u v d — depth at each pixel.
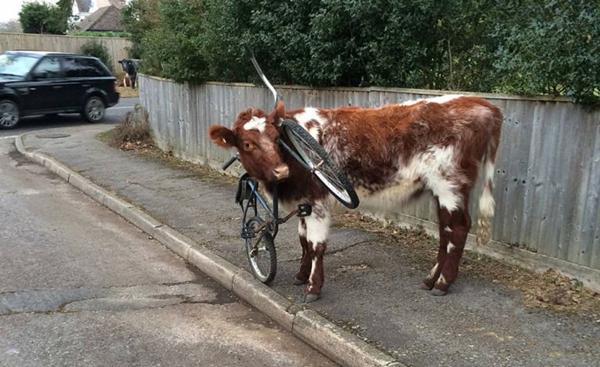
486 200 4.89
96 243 6.86
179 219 7.43
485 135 4.70
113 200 8.36
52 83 16.62
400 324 4.40
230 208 7.93
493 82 6.55
